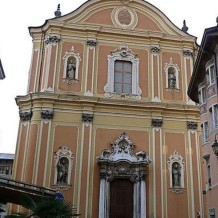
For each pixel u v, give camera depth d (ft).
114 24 98.07
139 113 90.02
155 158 86.28
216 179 63.62
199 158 87.81
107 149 84.58
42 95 86.12
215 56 65.21
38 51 94.94
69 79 90.33
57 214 39.83
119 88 93.09
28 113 86.74
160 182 84.28
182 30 103.45
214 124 64.95
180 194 83.97
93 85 90.89
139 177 83.25
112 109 89.10
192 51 99.35
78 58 92.94
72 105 87.56
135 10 100.63
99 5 98.99
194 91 82.07
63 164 82.43
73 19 96.22
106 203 80.59
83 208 79.30
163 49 98.32
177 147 88.38
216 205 62.95
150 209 81.71
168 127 90.07
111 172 82.94
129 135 87.51
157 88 93.35
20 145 84.33
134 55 96.12
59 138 84.23
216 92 64.85
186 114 91.50
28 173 80.28
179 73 96.48
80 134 85.51
